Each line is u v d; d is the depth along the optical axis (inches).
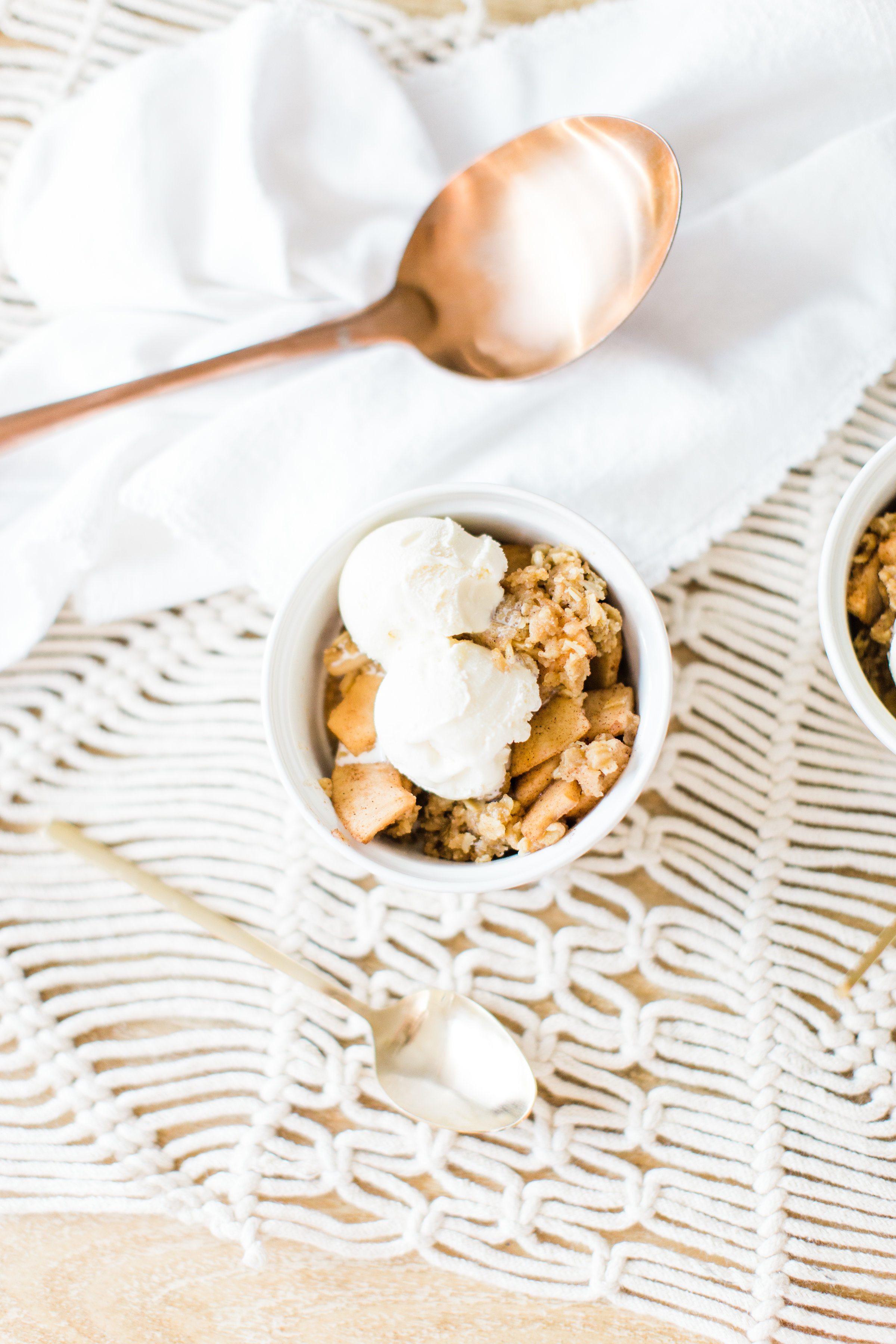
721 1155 19.5
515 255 19.7
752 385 19.7
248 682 20.2
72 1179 19.7
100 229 20.1
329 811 18.4
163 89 20.0
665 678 17.9
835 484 19.9
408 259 19.7
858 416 20.0
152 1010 19.9
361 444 19.9
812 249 19.9
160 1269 19.7
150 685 20.3
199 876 20.1
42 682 20.4
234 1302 19.6
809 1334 19.2
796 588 19.9
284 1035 19.7
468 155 20.6
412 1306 19.5
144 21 20.6
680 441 19.6
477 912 19.7
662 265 19.1
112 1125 19.8
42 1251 19.8
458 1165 19.6
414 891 19.5
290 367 20.5
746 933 19.6
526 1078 19.2
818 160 19.7
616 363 19.9
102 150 20.1
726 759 19.8
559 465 19.7
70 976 20.0
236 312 20.6
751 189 19.9
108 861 19.8
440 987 19.7
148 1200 19.7
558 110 20.4
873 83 19.8
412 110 20.0
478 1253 19.4
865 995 19.5
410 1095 19.4
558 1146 19.5
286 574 20.0
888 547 18.3
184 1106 19.8
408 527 18.3
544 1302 19.4
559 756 18.4
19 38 20.7
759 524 20.0
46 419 19.1
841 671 17.7
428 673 18.1
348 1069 19.6
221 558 19.9
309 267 20.2
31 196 20.4
